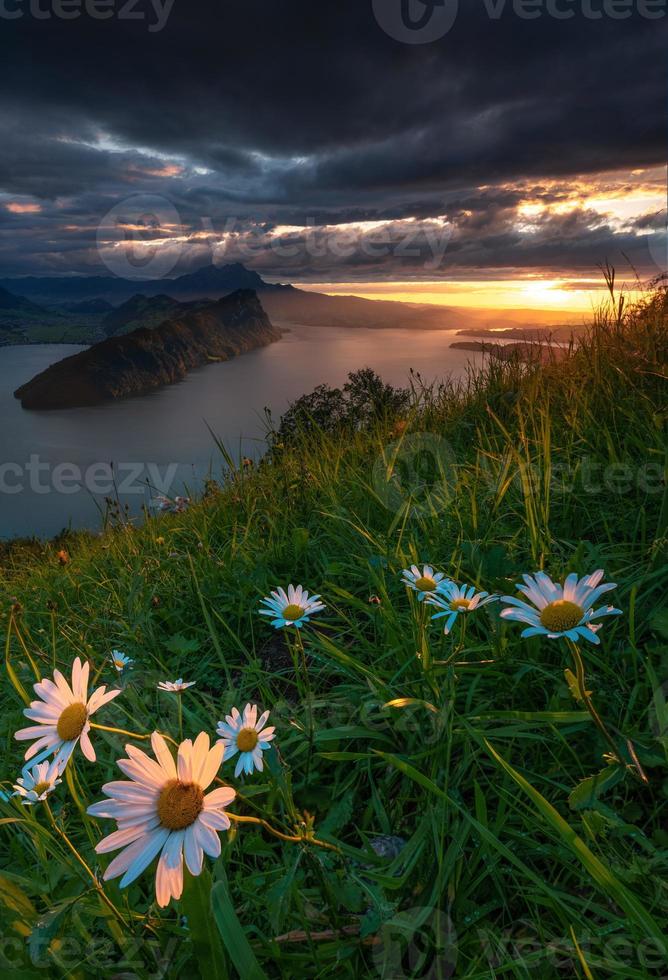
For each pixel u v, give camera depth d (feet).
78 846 4.91
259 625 8.69
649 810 4.50
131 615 9.39
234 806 4.97
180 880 2.50
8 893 3.76
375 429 15.35
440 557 8.23
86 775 6.11
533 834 4.50
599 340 13.15
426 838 4.40
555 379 13.29
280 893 3.72
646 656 5.58
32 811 4.95
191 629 9.02
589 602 3.58
